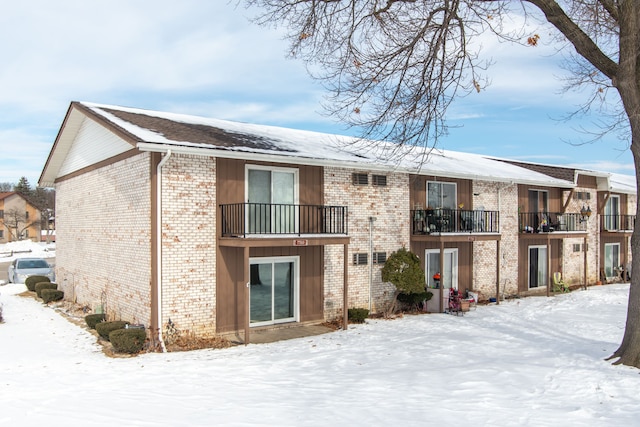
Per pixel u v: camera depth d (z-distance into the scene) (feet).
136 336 37.52
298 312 48.60
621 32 30.83
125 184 45.29
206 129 50.65
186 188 41.42
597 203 85.76
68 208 62.49
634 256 31.01
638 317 30.63
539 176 74.49
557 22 32.78
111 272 48.16
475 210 61.31
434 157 70.33
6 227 242.37
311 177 49.73
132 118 48.93
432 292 57.21
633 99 30.86
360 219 53.36
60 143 60.39
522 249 71.31
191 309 41.45
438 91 35.24
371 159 53.47
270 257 46.83
